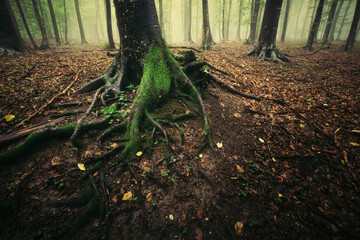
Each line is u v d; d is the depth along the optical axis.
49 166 2.95
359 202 2.74
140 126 3.81
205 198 2.92
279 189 3.08
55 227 2.37
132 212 2.66
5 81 5.14
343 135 3.99
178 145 3.66
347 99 5.36
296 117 4.76
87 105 4.39
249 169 3.40
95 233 2.41
